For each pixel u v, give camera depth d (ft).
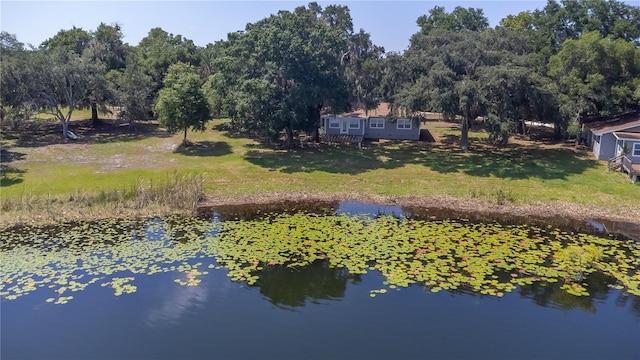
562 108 81.05
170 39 162.91
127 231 52.80
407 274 41.39
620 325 33.63
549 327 33.30
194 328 33.04
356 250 47.11
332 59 91.81
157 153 90.33
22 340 31.40
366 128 108.99
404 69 91.04
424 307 35.86
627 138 76.54
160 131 112.06
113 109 134.72
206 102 94.79
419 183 72.38
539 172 76.43
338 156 89.76
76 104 108.88
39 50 106.93
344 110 93.97
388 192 68.69
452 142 103.86
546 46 109.70
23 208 58.13
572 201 63.21
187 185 64.59
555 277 41.01
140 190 61.36
